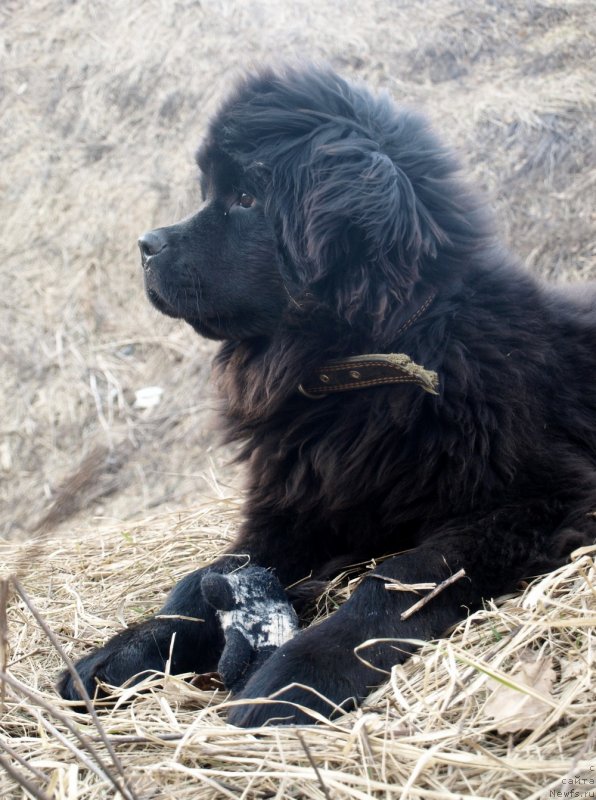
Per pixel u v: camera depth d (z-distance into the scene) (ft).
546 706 2.88
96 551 4.97
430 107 9.18
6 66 12.11
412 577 3.38
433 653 3.21
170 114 10.75
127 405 8.55
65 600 4.30
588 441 3.85
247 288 3.94
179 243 4.00
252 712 3.10
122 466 7.82
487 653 3.11
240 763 2.90
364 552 3.93
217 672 3.51
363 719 2.90
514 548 3.49
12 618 4.07
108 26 12.09
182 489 7.48
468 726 2.90
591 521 3.51
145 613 4.08
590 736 2.66
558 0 9.94
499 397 3.71
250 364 4.09
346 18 10.68
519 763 2.71
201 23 11.47
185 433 8.05
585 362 4.00
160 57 11.28
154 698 3.28
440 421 3.70
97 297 9.55
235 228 3.95
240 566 3.85
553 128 8.54
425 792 2.67
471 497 3.64
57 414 8.65
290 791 2.81
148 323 9.23
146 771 2.88
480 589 3.43
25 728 3.25
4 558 4.99
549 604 3.23
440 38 9.91
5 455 8.48
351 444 3.81
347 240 3.73
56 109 11.44
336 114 3.86
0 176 11.05
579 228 7.72
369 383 3.78
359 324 3.79
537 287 4.09
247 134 3.87
